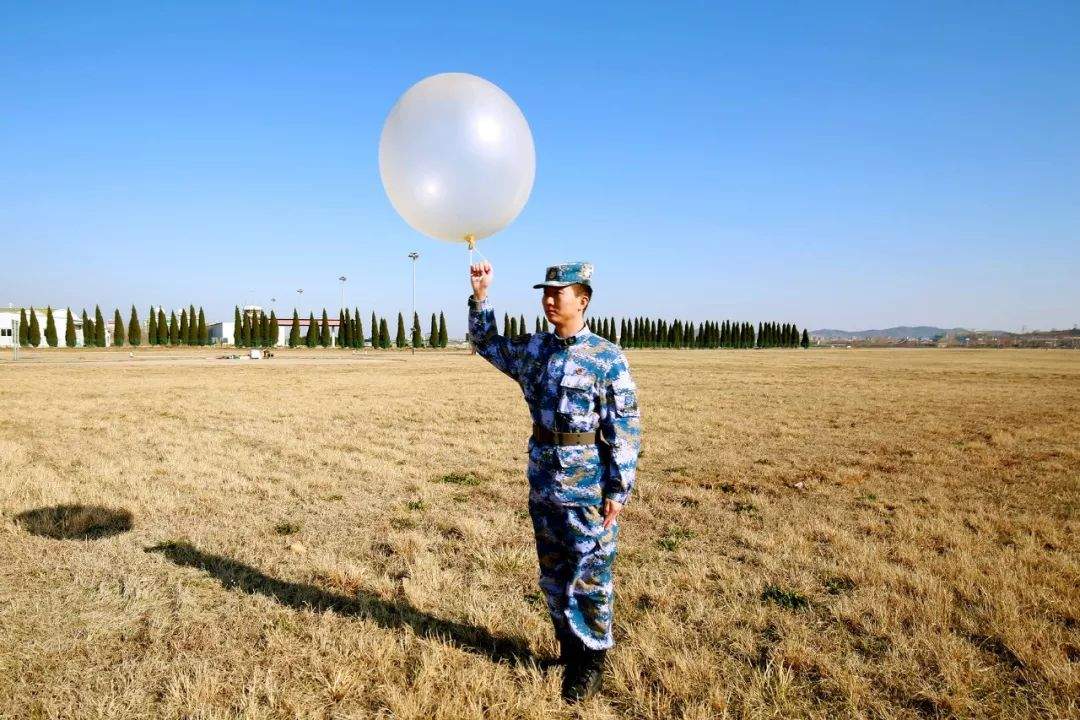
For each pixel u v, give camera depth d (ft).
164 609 12.75
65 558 15.55
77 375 89.76
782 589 13.82
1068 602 12.59
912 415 48.52
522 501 21.97
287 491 23.15
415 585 13.88
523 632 11.78
